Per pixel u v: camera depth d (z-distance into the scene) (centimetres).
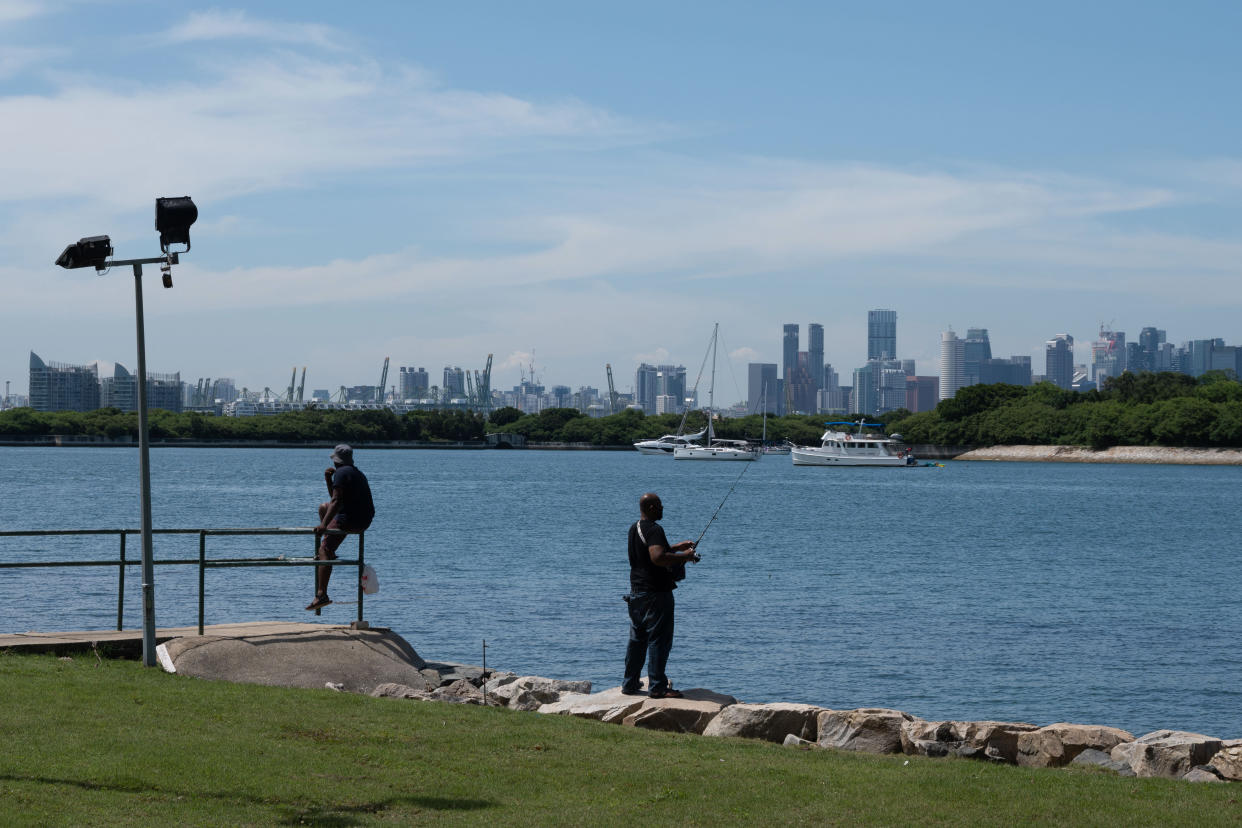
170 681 1366
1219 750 1235
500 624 3183
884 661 2748
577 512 8738
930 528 7575
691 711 1343
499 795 984
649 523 1399
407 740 1163
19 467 17500
